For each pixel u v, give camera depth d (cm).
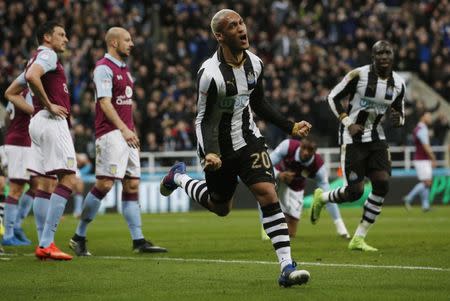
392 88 1264
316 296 801
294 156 1504
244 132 880
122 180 1289
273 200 866
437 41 3466
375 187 1272
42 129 1147
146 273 993
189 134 2862
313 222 1455
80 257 1193
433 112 3228
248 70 867
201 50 3178
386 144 1289
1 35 3050
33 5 3059
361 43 3184
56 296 823
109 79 1230
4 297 819
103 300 797
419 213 2448
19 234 1472
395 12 3750
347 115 1284
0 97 2842
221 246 1373
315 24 3444
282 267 857
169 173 1066
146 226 1967
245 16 3369
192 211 2791
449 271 988
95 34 3036
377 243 1394
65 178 1152
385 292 824
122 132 1184
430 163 2566
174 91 2977
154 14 3469
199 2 3356
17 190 1405
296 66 3147
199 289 860
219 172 903
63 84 1171
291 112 2911
